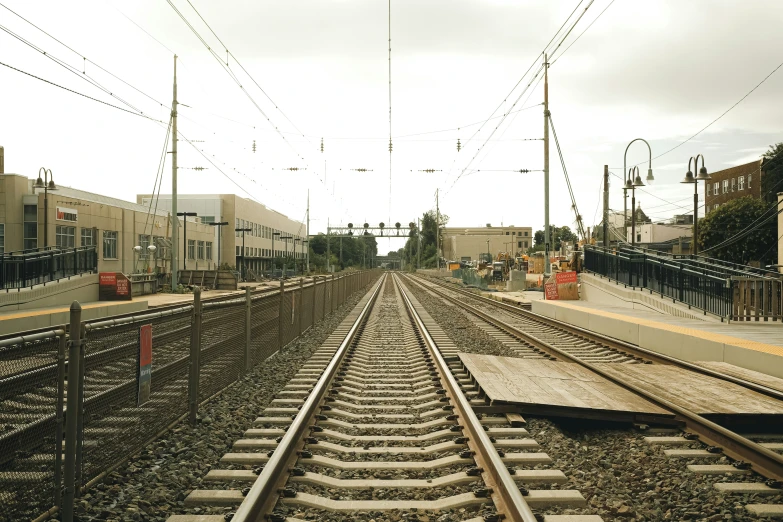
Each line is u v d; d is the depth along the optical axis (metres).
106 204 54.56
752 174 62.56
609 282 27.45
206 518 4.78
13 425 4.52
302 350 15.45
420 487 5.63
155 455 6.57
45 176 41.59
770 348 11.62
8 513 4.46
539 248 115.50
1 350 4.42
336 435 7.30
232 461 6.33
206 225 78.75
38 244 45.41
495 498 5.15
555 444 7.06
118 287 28.38
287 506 5.18
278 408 8.62
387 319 24.73
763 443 7.51
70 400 5.14
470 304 34.12
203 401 8.87
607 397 8.62
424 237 161.62
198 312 8.42
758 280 17.41
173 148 38.50
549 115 31.73
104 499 5.34
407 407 9.02
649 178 32.19
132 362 6.44
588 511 5.09
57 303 25.05
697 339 13.52
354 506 5.15
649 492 5.64
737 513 5.21
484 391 9.09
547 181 31.84
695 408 8.19
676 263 21.03
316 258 114.88
